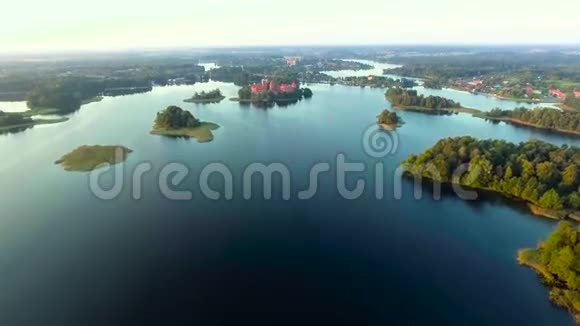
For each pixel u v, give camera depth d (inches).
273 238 4274.1
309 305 3321.9
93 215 4692.4
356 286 3550.7
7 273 3661.4
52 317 3159.5
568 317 3179.1
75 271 3695.9
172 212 4785.9
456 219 4658.0
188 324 3105.3
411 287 3535.9
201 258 3922.2
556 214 4643.2
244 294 3442.4
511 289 3496.6
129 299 3366.1
